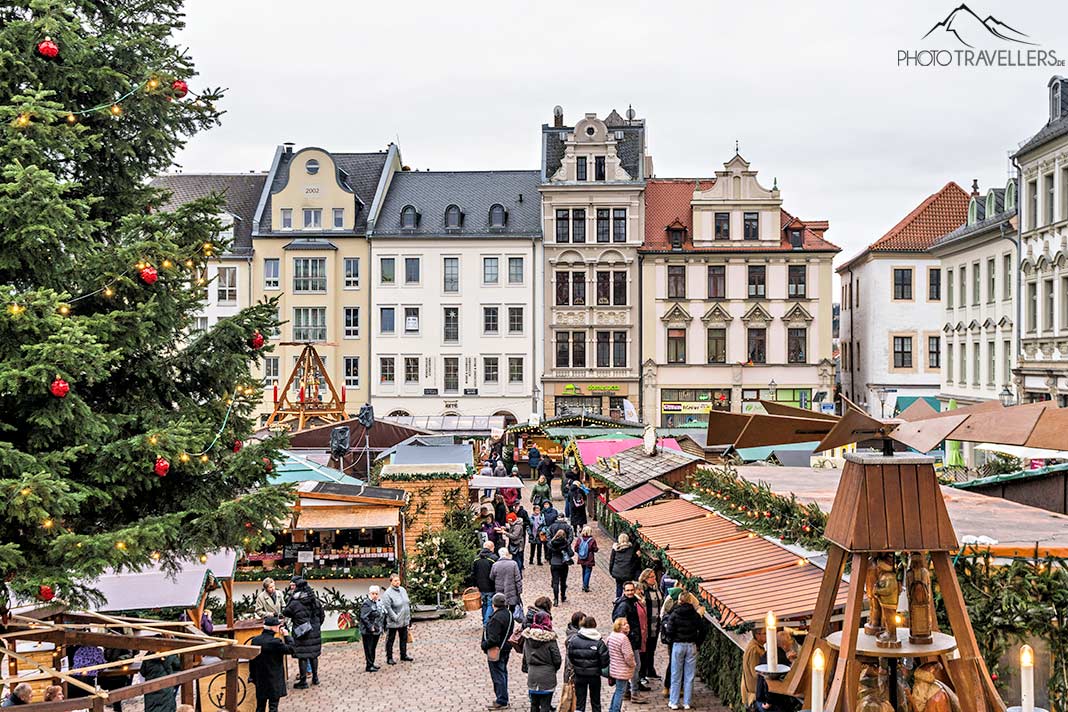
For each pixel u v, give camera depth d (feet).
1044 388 143.02
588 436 151.23
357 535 81.56
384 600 65.62
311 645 61.57
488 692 59.67
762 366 224.33
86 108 50.37
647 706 55.11
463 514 97.60
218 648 42.52
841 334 261.85
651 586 61.93
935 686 21.54
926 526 21.40
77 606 47.83
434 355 226.58
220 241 51.03
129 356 50.14
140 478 46.21
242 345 52.65
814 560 47.50
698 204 223.92
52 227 43.21
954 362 187.42
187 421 47.29
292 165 226.38
